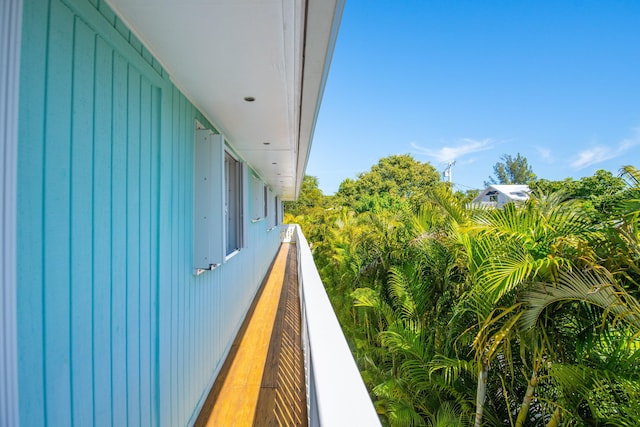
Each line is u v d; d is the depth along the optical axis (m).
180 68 1.73
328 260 9.01
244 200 3.78
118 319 1.27
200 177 2.32
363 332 4.89
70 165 0.99
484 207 3.10
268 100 2.22
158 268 1.65
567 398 2.11
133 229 1.40
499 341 2.14
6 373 0.73
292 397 2.36
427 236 4.00
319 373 0.94
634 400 1.79
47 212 0.89
